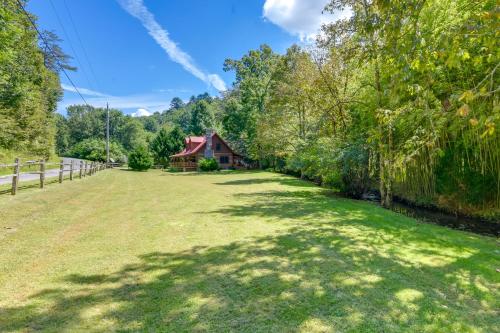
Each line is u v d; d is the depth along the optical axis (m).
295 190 13.39
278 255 4.17
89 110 83.50
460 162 8.93
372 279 3.42
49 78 29.30
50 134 30.69
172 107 124.06
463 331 2.43
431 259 4.23
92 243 4.47
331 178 11.79
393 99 6.05
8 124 20.09
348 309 2.71
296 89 18.14
